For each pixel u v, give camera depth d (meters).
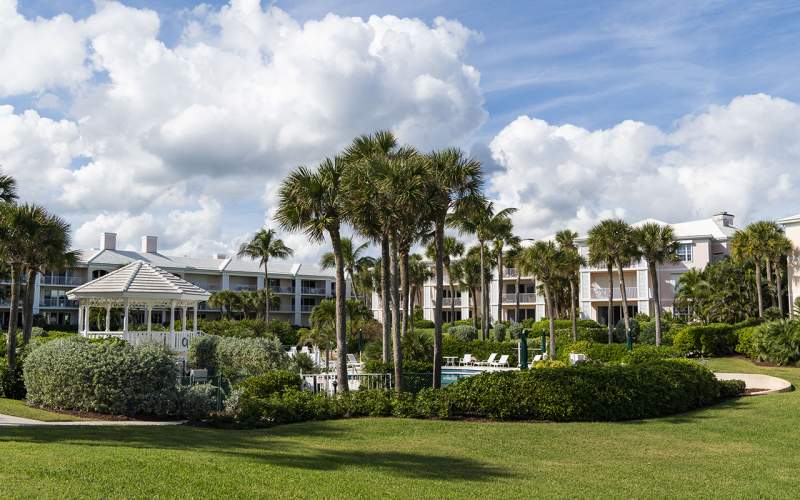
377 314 77.38
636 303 62.47
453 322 70.12
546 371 16.59
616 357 34.41
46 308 67.56
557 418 15.73
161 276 30.31
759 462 11.35
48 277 67.56
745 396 20.31
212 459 9.99
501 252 58.75
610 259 42.75
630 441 13.30
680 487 9.55
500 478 9.93
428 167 19.77
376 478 9.43
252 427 14.91
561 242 50.12
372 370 25.41
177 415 16.44
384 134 22.47
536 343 42.69
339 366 19.36
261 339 26.91
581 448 12.61
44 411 16.78
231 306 71.12
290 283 84.44
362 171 19.22
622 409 15.98
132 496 7.52
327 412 16.42
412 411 16.48
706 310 50.06
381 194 19.33
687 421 15.70
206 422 15.49
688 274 52.62
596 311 63.84
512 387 16.16
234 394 16.97
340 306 19.55
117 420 16.03
